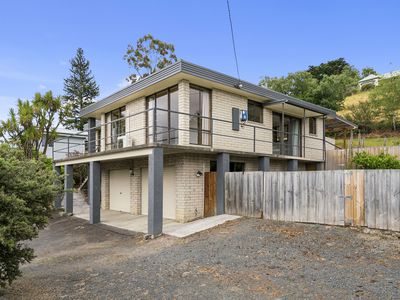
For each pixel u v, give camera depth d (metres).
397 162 13.08
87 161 12.72
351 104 37.12
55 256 7.86
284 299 4.16
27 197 5.01
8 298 4.69
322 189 8.25
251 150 13.54
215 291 4.59
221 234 8.14
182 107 10.89
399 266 5.19
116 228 10.84
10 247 4.39
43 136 19.91
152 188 9.02
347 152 16.73
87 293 4.79
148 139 12.80
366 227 7.43
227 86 11.83
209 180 11.34
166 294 4.57
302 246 6.62
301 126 17.33
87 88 43.28
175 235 8.65
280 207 9.12
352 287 4.43
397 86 29.72
